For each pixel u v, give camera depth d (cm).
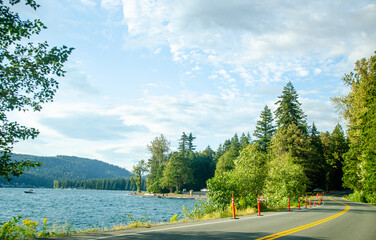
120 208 4497
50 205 5106
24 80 962
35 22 957
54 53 962
